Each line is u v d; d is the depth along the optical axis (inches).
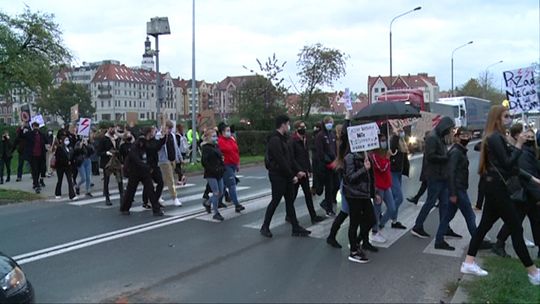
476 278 219.0
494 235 312.2
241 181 634.8
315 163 387.9
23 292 182.2
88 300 201.3
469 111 1777.8
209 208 397.4
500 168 216.2
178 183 603.2
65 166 483.8
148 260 258.1
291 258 259.9
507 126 225.5
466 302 189.6
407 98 1121.4
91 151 517.3
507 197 215.2
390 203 312.0
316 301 197.6
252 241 297.6
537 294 192.4
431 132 298.0
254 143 1104.8
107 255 268.8
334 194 405.7
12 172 758.5
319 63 1424.7
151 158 398.0
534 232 261.0
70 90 4471.0
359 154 255.6
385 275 230.4
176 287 215.5
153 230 330.3
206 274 233.5
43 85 1407.5
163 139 413.4
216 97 5915.4
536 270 211.3
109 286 217.9
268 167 312.2
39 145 524.4
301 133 354.3
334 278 226.2
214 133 368.5
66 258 263.6
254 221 359.6
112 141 527.8
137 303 197.2
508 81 390.6
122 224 352.2
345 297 201.8
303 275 231.0
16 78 1337.4
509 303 183.6
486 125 226.1
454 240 296.0
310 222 355.6
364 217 263.7
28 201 472.1
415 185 574.6
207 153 363.6
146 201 420.2
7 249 283.7
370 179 259.4
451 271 235.3
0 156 600.1
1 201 456.4
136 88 5826.8
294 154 350.3
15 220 373.7
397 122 378.6
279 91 1235.2
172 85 5600.4
